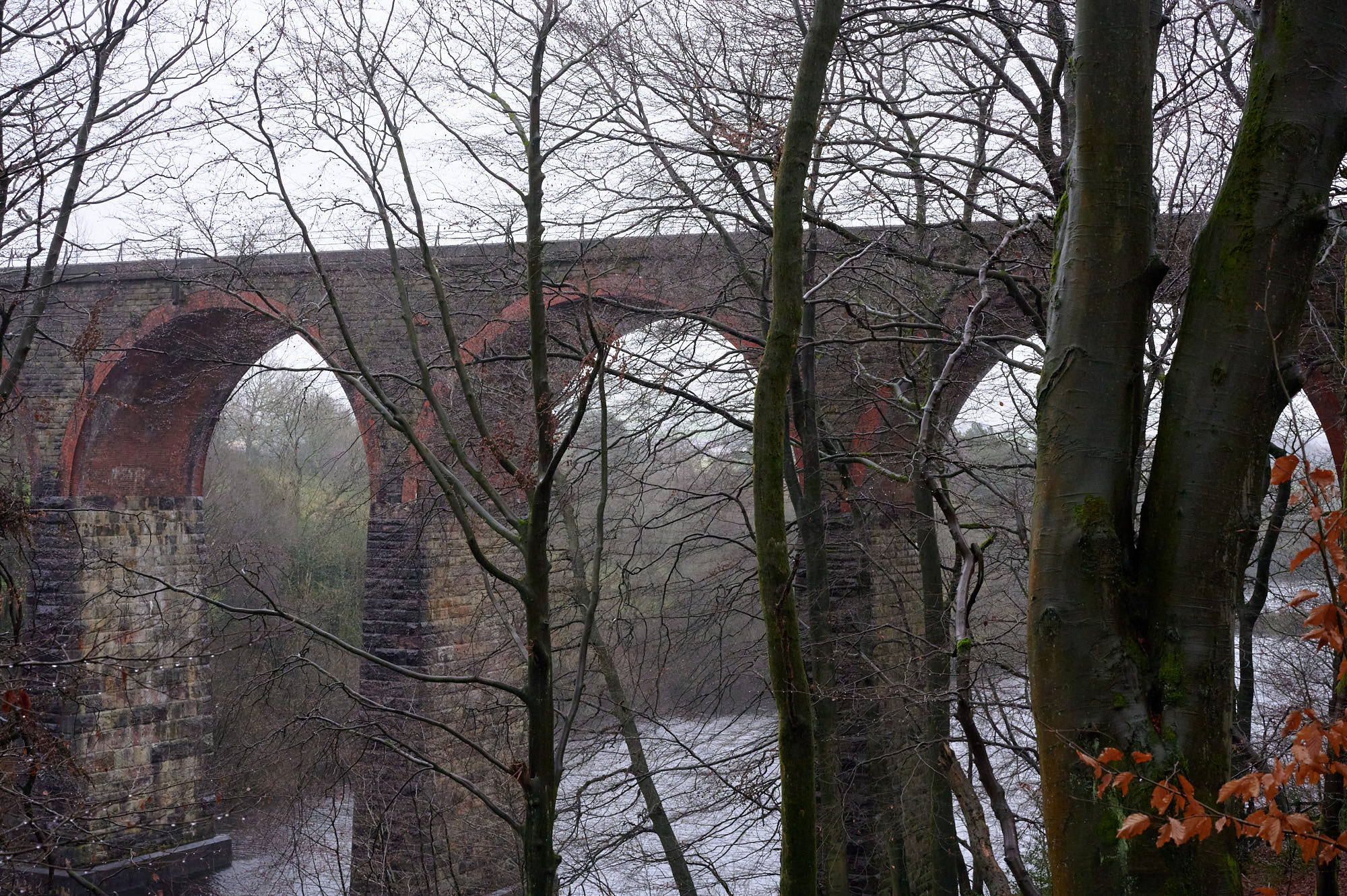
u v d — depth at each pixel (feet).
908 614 50.57
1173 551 10.21
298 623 21.35
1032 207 30.25
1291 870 30.83
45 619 66.59
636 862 40.29
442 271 38.06
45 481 69.87
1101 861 9.78
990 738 30.22
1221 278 10.45
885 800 37.99
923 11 31.55
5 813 29.99
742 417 36.58
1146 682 10.12
